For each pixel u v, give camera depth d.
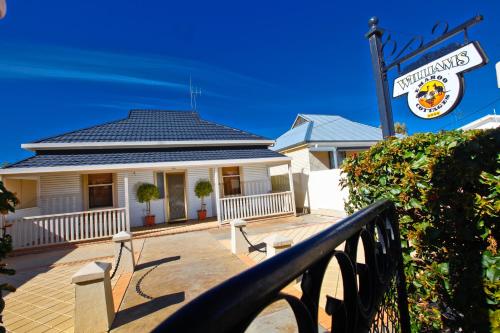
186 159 11.19
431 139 2.11
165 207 11.89
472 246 1.85
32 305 4.04
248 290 0.45
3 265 1.75
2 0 1.93
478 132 1.91
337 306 0.83
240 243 6.32
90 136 11.66
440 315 2.07
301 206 13.30
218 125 15.13
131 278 4.94
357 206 2.79
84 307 3.15
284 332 2.79
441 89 3.29
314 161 14.79
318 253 0.69
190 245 7.54
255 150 13.30
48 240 8.34
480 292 1.78
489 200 1.71
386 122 3.88
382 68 4.00
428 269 2.07
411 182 2.10
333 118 19.44
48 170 8.77
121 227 9.27
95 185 10.81
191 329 0.34
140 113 15.33
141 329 3.19
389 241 1.62
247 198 11.16
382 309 1.35
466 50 3.05
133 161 10.41
